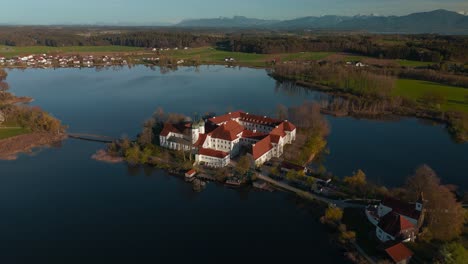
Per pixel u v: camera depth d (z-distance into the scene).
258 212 176.00
